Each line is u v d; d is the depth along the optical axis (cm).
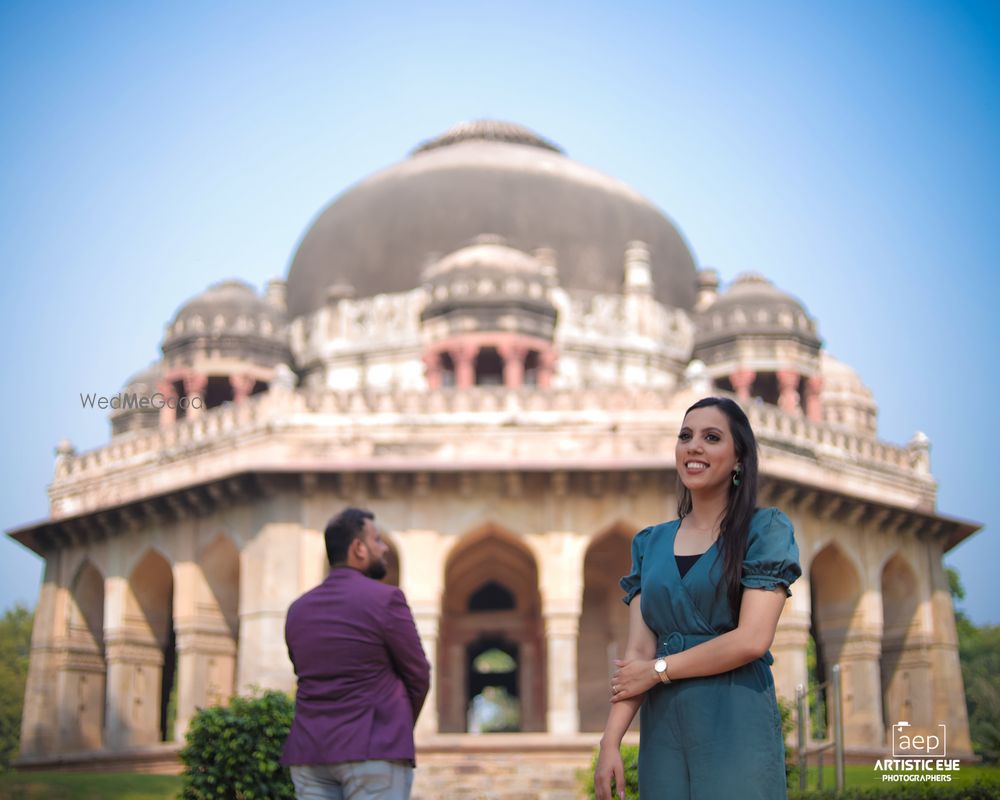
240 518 1845
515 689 2711
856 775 1395
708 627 349
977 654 3381
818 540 1947
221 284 2430
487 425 1838
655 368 2403
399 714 467
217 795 960
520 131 2814
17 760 1995
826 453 2027
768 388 2350
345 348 2403
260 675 1738
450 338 2109
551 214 2480
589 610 2038
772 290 2339
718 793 331
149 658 2027
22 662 3738
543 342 2136
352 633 466
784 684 1845
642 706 356
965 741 2083
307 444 1839
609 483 1803
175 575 1914
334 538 499
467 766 1593
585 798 1305
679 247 2623
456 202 2480
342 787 465
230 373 2284
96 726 2105
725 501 365
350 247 2512
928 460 2195
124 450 2061
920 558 2142
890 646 2153
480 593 2206
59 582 2108
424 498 1809
